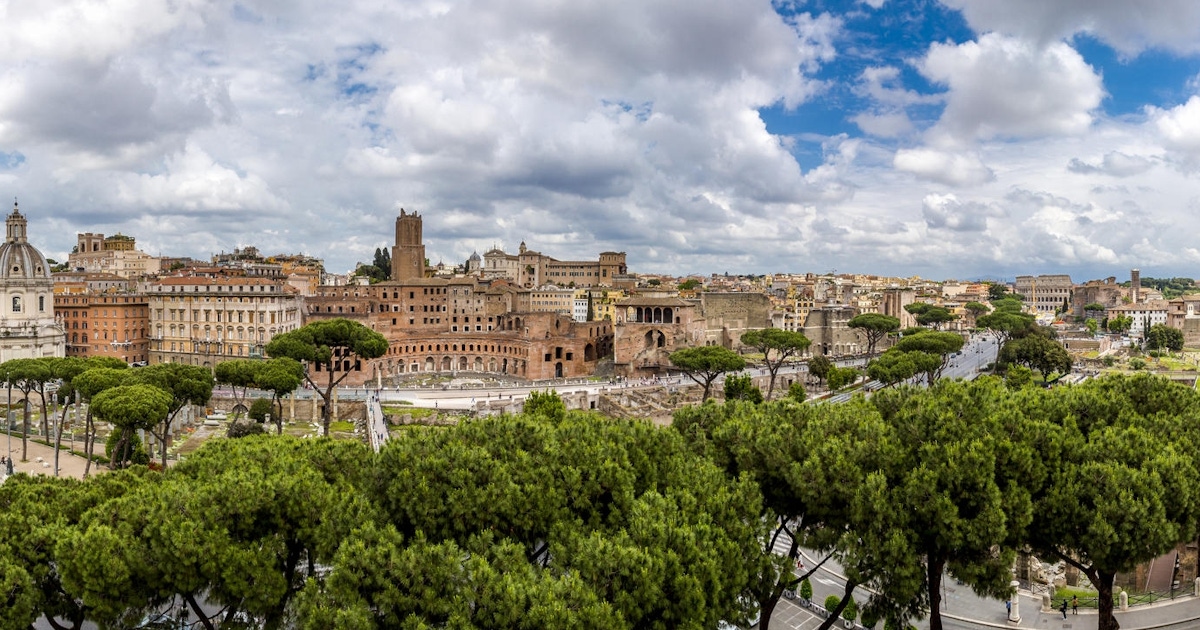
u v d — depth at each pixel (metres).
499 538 45.16
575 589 36.91
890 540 47.47
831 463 52.22
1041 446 52.91
